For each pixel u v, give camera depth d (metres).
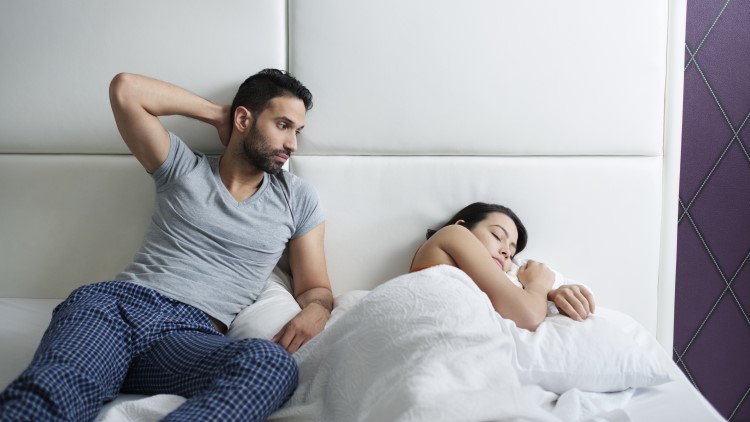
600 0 1.56
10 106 1.59
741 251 1.75
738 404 1.79
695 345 1.79
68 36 1.58
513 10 1.56
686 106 1.72
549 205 1.59
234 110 1.47
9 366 1.16
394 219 1.60
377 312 1.06
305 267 1.50
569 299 1.25
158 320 1.18
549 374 1.05
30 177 1.60
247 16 1.57
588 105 1.58
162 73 1.59
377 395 0.93
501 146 1.59
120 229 1.61
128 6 1.57
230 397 0.90
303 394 1.05
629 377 1.07
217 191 1.41
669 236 1.62
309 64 1.58
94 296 1.17
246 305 1.41
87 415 0.95
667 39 1.59
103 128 1.59
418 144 1.59
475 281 1.26
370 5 1.56
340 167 1.60
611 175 1.58
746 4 1.69
